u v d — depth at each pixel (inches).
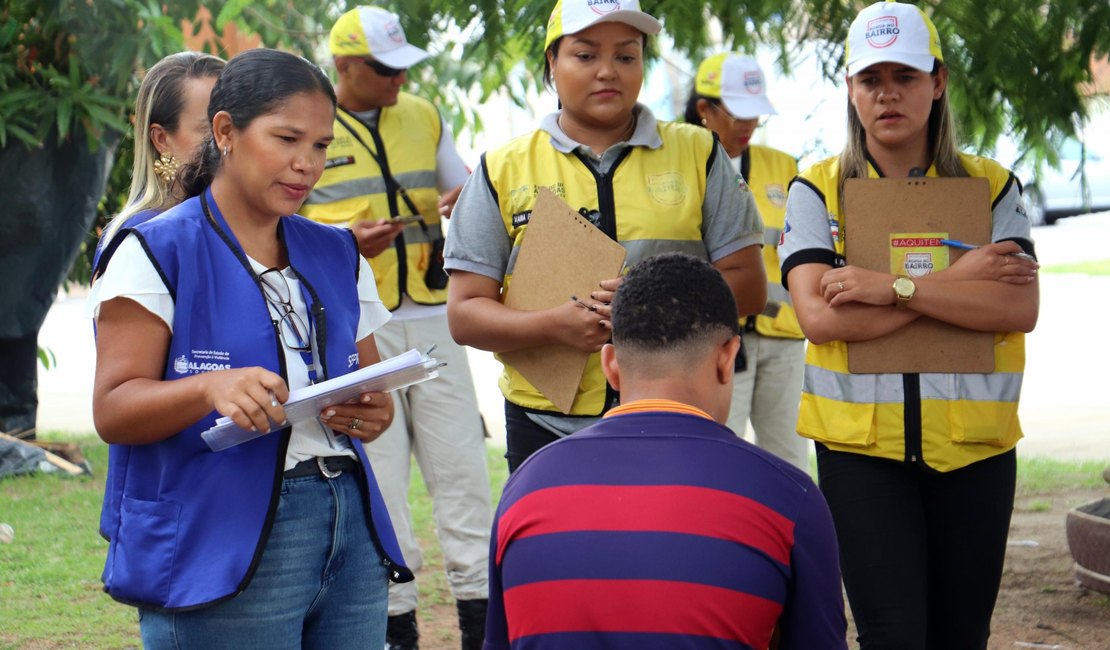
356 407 104.5
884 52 138.0
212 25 287.3
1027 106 213.0
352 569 108.0
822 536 87.7
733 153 221.1
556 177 146.8
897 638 129.7
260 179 101.9
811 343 140.6
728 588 84.0
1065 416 386.9
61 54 313.4
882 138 140.9
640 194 145.1
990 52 204.7
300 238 109.3
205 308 101.4
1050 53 205.0
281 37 290.5
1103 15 200.4
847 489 136.7
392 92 195.6
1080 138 232.2
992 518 137.5
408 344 191.8
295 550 103.0
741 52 243.4
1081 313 623.2
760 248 150.9
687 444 88.6
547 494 88.3
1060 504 272.2
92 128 309.4
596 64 143.1
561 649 85.3
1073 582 217.5
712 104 219.1
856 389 137.6
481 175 149.8
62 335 650.2
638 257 144.3
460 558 188.2
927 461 135.6
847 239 142.3
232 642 100.8
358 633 108.5
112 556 102.6
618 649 84.0
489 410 420.2
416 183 195.6
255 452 101.0
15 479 300.5
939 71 142.9
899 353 137.4
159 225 101.2
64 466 310.5
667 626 83.5
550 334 139.8
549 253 143.4
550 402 146.3
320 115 103.3
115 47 297.4
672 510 85.6
